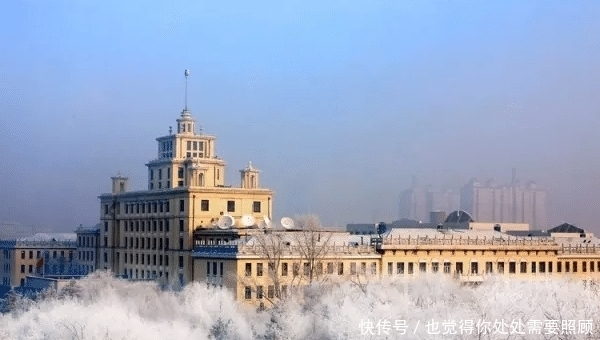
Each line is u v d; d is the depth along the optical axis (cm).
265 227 16488
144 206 18550
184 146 19988
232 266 14712
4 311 14162
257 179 18162
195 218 16775
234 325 11844
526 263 16988
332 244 15450
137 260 18738
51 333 10688
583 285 13588
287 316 11306
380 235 16375
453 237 16438
